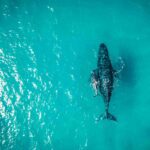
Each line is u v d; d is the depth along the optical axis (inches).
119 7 1307.8
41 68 1284.4
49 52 1291.8
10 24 1320.1
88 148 1216.8
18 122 1256.8
